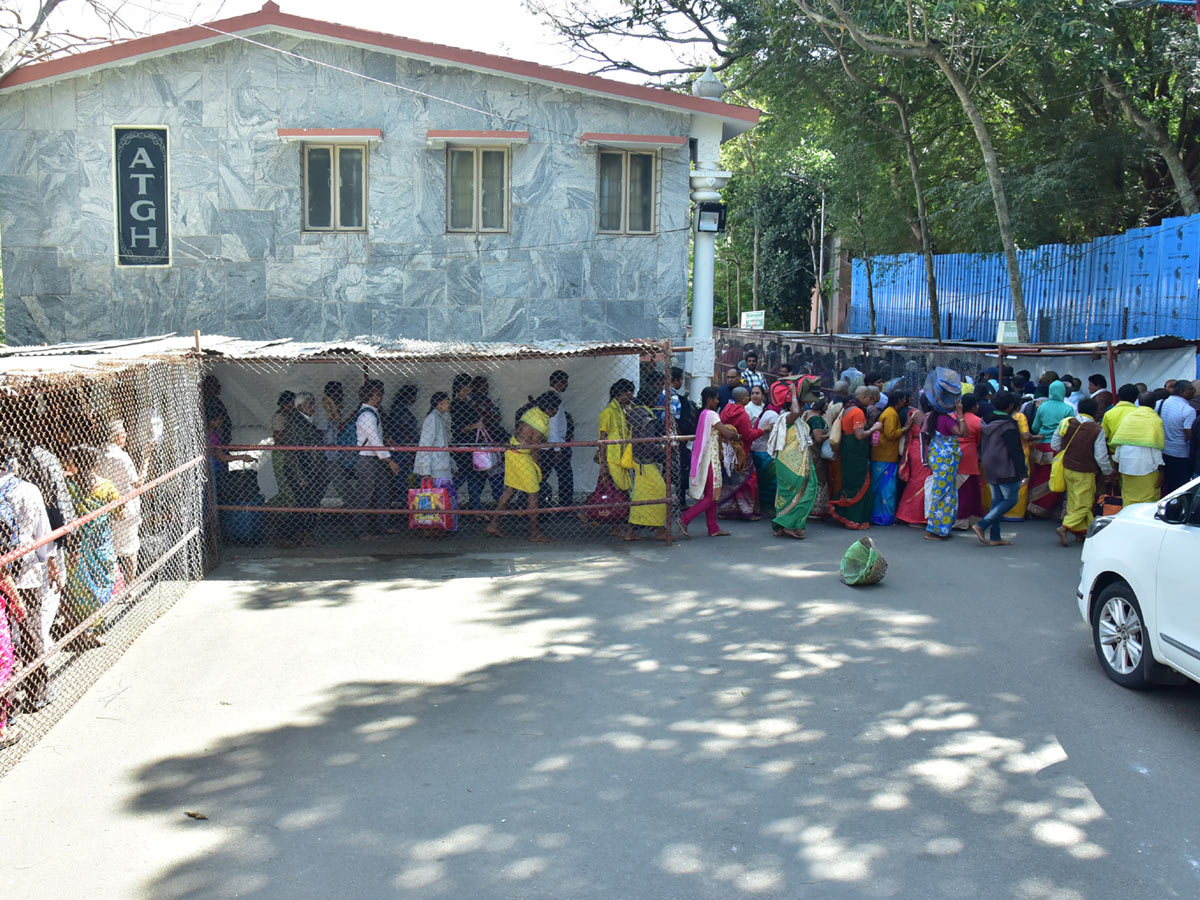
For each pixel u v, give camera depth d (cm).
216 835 459
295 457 1042
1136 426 1003
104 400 796
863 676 666
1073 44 1505
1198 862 436
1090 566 687
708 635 754
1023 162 1947
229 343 1050
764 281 3531
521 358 1015
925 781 512
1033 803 489
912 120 2098
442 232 1288
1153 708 611
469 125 1280
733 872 427
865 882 419
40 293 1263
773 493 1244
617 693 636
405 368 1198
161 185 1262
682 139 1295
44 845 450
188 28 1228
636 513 1050
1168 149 1745
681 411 1211
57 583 623
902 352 1647
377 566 966
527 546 1048
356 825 468
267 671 675
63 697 622
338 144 1268
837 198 2394
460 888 415
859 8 1573
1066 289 1892
